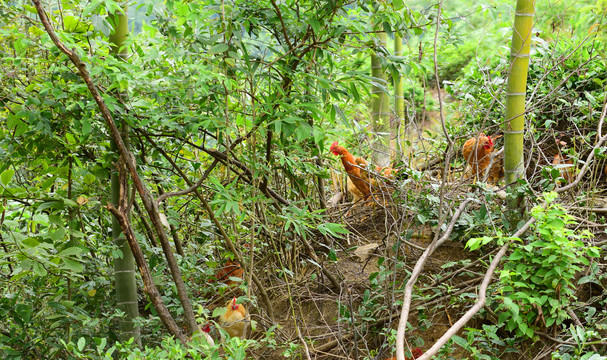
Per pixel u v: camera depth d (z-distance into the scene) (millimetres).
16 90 2787
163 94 2863
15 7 2902
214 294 3984
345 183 4863
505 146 3273
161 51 2961
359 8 3178
